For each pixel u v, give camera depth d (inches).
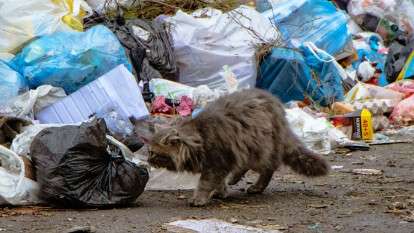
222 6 482.9
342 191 291.7
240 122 264.4
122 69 363.6
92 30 395.2
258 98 274.8
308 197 281.0
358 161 363.3
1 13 394.0
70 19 413.4
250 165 272.5
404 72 530.0
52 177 258.8
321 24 509.7
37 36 393.4
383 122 455.5
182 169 260.5
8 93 358.3
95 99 356.2
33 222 240.1
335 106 448.5
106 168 264.5
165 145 257.9
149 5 474.0
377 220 237.3
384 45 605.6
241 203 271.4
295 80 459.5
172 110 391.2
